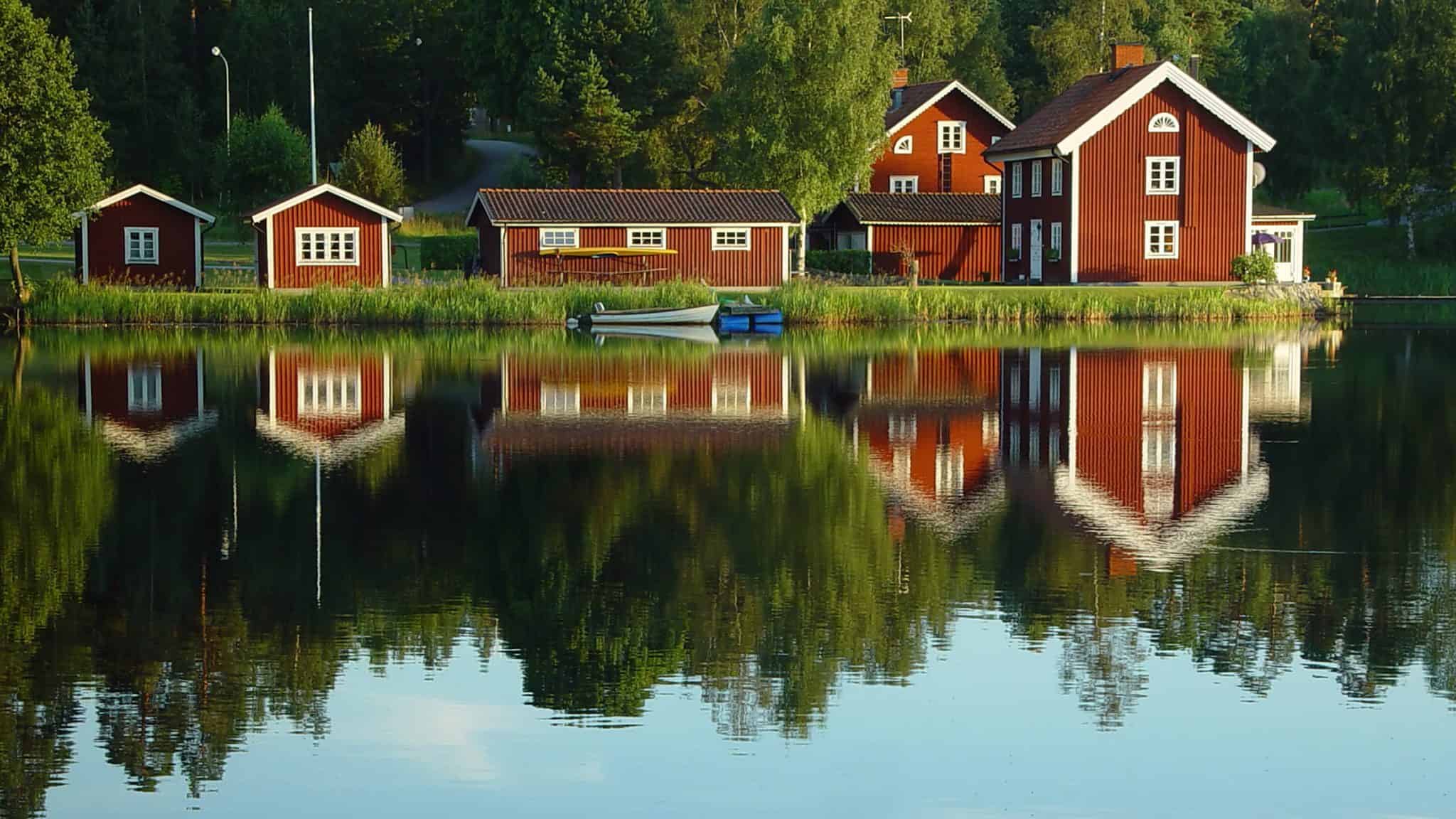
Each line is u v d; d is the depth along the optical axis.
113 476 33.56
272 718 18.83
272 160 99.81
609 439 38.41
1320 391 47.97
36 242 68.19
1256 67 125.25
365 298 73.19
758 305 73.19
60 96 66.69
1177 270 83.19
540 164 117.62
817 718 18.83
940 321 74.88
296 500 30.83
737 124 93.12
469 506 30.25
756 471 34.12
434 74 133.12
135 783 17.02
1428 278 95.38
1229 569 25.28
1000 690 19.81
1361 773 17.34
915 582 24.53
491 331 70.88
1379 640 21.62
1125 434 39.47
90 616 22.69
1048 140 83.25
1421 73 101.44
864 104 91.69
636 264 80.38
